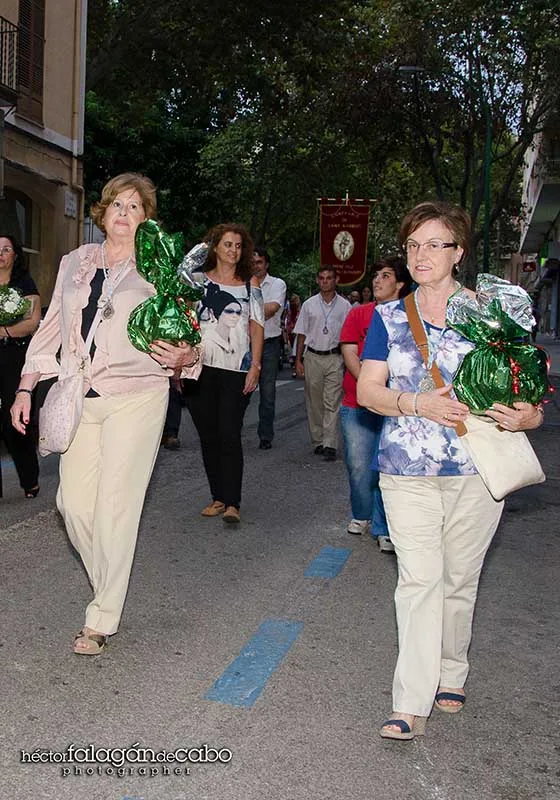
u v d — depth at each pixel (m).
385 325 3.42
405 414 3.30
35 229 16.39
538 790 3.16
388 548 6.02
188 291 3.96
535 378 3.20
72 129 16.86
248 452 9.79
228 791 3.04
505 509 7.69
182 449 9.67
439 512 3.41
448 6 25.38
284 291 9.80
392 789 3.11
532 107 30.25
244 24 19.48
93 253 4.16
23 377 4.22
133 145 28.97
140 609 4.77
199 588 5.16
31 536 5.95
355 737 3.47
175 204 30.67
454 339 3.34
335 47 20.56
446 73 26.25
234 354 6.41
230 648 4.29
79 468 4.12
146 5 19.00
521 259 83.00
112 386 4.02
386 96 27.12
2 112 13.85
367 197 34.44
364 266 25.86
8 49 14.38
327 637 4.49
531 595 5.38
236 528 6.53
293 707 3.70
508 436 3.34
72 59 16.67
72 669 3.96
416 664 3.40
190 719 3.55
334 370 9.34
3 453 8.72
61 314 4.11
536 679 4.14
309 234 43.62
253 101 23.95
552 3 24.73
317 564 5.71
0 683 3.79
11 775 3.09
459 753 3.40
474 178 31.69
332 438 9.40
